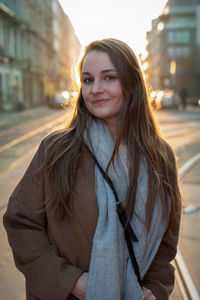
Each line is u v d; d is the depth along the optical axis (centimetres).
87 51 122
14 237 115
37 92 4241
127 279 113
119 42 121
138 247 115
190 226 348
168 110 2441
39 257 112
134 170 117
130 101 123
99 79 117
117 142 116
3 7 2805
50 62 5331
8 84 3039
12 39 3198
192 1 4409
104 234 109
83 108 122
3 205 410
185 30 4481
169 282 130
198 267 267
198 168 612
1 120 1847
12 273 263
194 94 4541
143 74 126
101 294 106
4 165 655
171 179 127
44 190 116
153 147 122
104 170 114
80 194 112
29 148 862
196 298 225
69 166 112
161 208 120
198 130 1186
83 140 117
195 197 440
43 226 120
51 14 5412
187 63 4534
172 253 131
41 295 111
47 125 1409
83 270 113
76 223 112
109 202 111
